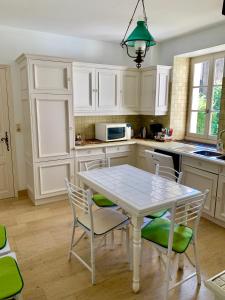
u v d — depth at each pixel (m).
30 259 2.33
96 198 2.67
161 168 3.18
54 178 3.57
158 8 2.74
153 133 4.45
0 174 3.74
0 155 3.69
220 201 2.87
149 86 4.13
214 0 2.53
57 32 3.69
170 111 4.20
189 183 3.25
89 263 2.28
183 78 4.18
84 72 3.72
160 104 4.11
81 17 3.04
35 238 2.69
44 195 3.53
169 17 3.03
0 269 1.48
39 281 2.05
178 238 1.89
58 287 1.99
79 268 2.21
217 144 3.38
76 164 3.71
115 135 4.11
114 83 4.04
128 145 4.18
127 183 2.27
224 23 3.26
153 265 2.25
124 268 2.22
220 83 3.68
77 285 2.01
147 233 1.96
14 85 3.60
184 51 3.90
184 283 2.03
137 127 4.82
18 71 3.58
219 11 2.84
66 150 3.59
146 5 2.66
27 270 2.18
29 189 3.75
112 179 2.39
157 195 1.98
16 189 3.85
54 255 2.39
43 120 3.33
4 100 3.58
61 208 3.44
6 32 3.41
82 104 3.78
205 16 3.00
